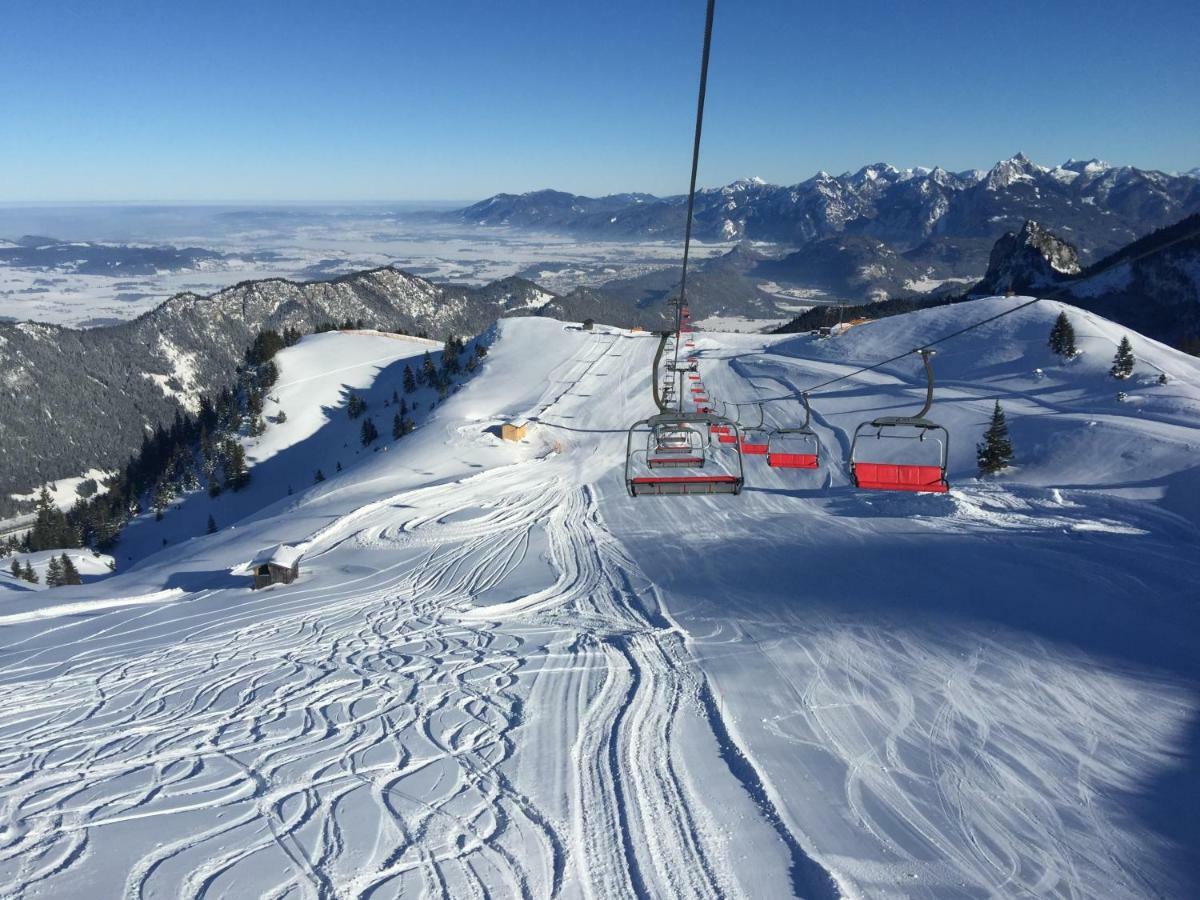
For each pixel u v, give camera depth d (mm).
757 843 8578
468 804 9430
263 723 12930
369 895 7523
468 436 57562
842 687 13562
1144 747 11195
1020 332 64312
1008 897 7715
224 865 8141
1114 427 38562
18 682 17625
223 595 26734
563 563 28250
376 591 25891
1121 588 19312
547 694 13602
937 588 20109
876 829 8914
